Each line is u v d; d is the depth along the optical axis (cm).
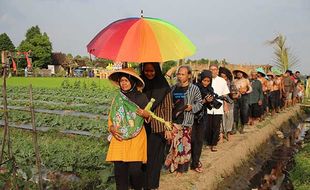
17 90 3241
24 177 770
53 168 873
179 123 759
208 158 927
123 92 538
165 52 483
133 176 543
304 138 1556
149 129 600
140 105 534
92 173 803
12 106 2084
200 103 749
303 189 822
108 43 492
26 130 1387
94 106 1978
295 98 2472
